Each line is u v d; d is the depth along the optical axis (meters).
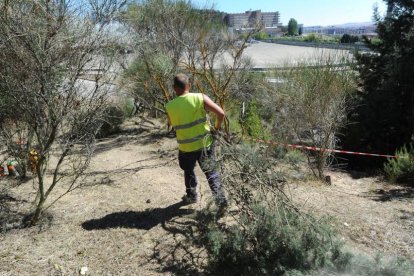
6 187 5.24
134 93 8.14
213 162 3.78
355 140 8.55
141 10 8.05
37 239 3.96
